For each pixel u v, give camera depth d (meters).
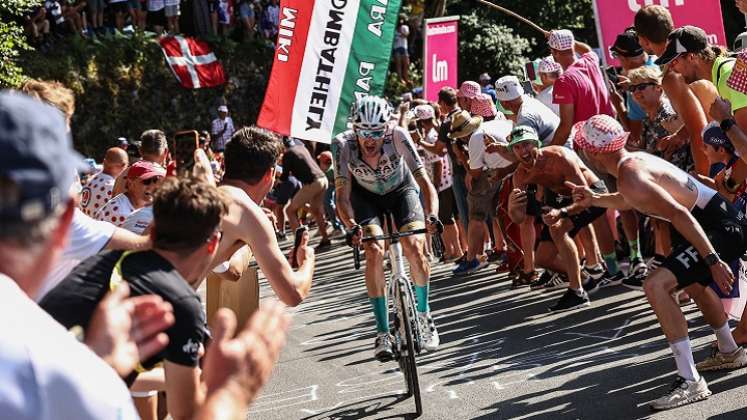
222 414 1.69
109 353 1.78
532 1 27.05
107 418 1.51
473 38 26.02
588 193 5.50
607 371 5.91
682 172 5.21
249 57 24.03
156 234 3.08
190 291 2.97
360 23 8.55
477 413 5.41
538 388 5.75
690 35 5.93
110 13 22.64
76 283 2.94
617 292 8.33
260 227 3.99
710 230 5.18
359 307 9.59
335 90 8.59
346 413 5.74
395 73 25.33
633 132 8.55
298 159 14.79
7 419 1.44
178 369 2.91
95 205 7.56
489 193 10.29
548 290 8.99
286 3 8.51
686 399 4.96
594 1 8.72
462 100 10.67
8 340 1.45
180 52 22.64
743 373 5.30
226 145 4.43
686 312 7.09
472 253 10.54
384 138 6.49
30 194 1.36
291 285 4.04
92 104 21.53
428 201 6.54
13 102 1.37
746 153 5.29
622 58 8.20
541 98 9.61
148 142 7.21
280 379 6.84
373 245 6.17
